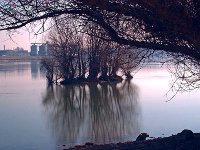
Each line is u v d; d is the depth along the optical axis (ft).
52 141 48.49
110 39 18.54
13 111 74.49
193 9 17.04
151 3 16.48
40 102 87.15
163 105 75.20
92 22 18.53
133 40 18.34
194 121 57.88
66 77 126.00
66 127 58.13
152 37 17.94
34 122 62.80
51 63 129.49
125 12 17.37
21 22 17.72
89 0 17.06
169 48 17.97
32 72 213.05
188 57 18.90
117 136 50.57
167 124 56.49
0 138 50.70
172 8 16.76
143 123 58.34
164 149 27.40
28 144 47.21
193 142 27.45
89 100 88.79
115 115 67.51
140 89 104.78
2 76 183.32
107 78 106.42
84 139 49.57
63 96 97.40
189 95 85.81
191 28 17.03
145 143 30.58
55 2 17.81
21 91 111.65
